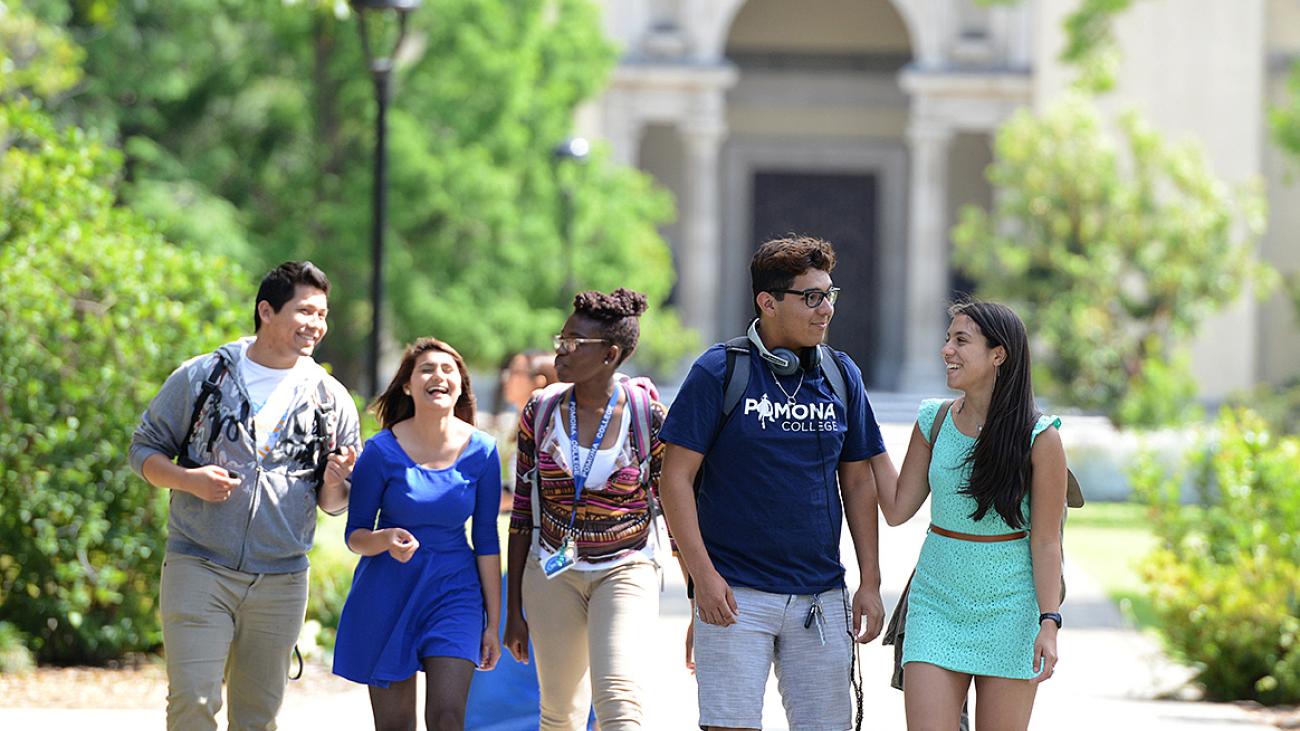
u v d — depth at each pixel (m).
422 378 22.44
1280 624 38.78
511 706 26.95
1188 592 40.28
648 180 108.88
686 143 135.12
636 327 21.88
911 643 20.58
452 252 90.12
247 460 21.62
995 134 134.50
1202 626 39.38
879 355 149.50
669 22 135.50
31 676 36.09
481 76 90.50
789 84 149.25
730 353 20.34
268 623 22.00
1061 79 128.38
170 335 38.41
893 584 53.38
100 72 85.12
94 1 69.00
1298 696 38.12
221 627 21.48
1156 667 41.97
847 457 20.95
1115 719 33.34
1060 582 20.28
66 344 37.94
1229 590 39.88
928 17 135.62
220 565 21.48
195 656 21.22
